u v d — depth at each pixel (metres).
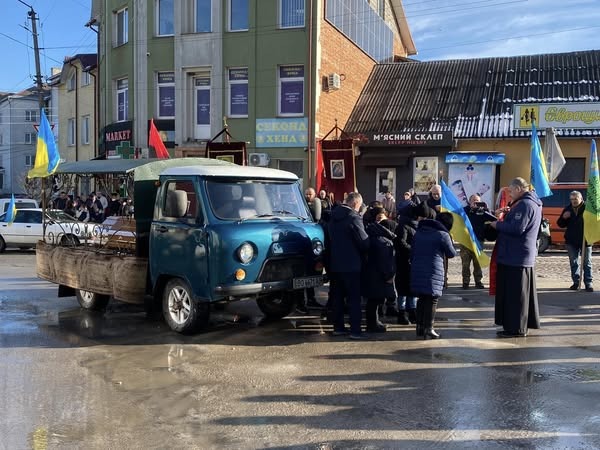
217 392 5.38
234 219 7.22
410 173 21.34
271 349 6.86
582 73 22.09
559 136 19.69
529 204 7.13
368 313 7.69
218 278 6.87
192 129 21.45
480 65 24.56
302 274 7.57
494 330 7.73
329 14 20.72
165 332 7.75
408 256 7.94
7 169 56.28
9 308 9.53
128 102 22.95
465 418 4.71
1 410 4.95
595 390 5.38
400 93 23.86
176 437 4.39
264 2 20.05
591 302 9.43
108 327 8.08
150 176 8.15
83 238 9.35
